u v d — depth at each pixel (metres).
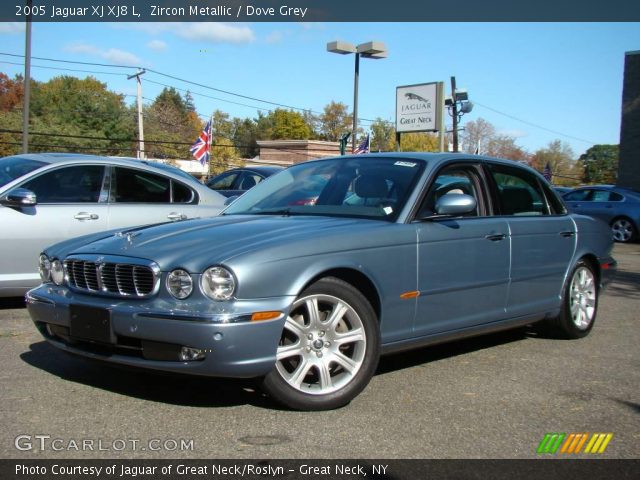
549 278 5.73
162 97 107.62
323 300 4.03
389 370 4.99
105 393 4.25
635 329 6.74
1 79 67.44
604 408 4.25
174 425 3.74
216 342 3.61
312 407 3.97
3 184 6.61
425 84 31.12
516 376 4.91
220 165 68.69
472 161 5.36
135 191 7.37
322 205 4.94
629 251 16.06
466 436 3.71
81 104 55.47
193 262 3.76
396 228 4.47
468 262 4.89
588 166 69.44
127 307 3.82
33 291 4.45
